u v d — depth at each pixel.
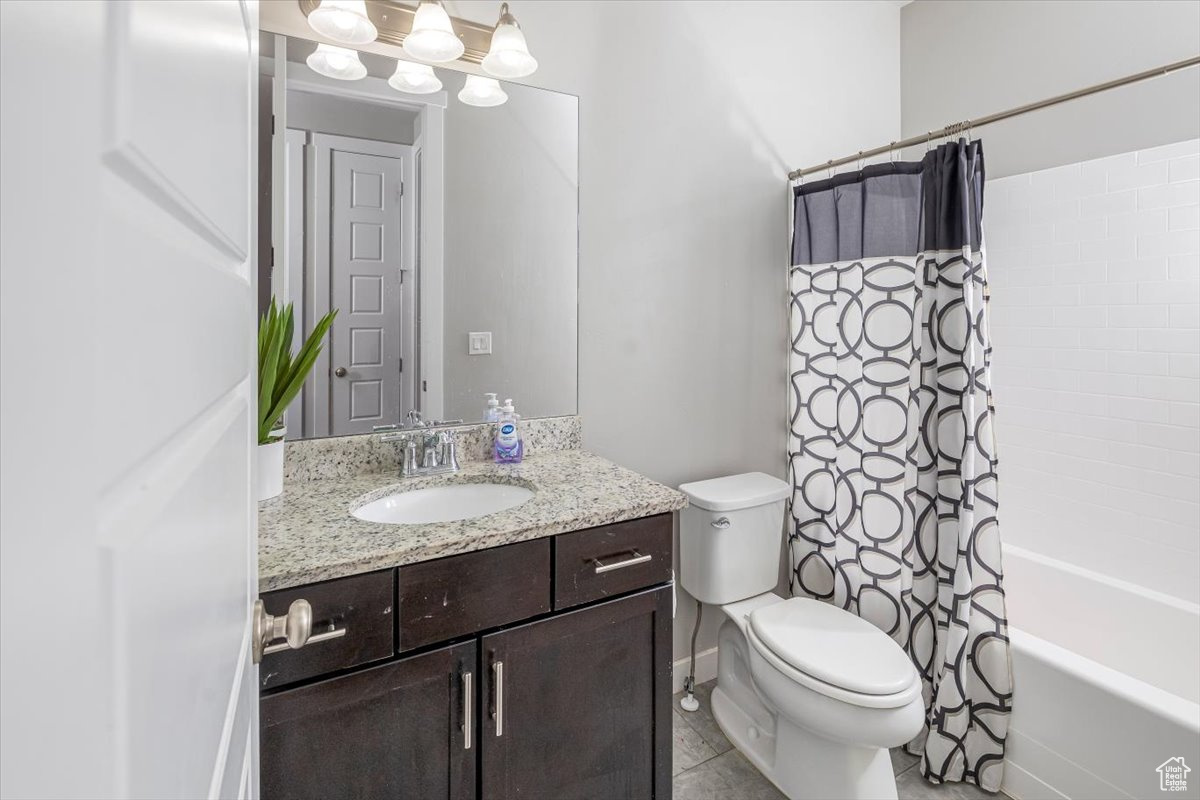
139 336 0.23
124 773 0.22
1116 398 2.05
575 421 1.85
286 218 1.44
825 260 2.06
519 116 1.72
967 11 2.38
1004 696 1.64
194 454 0.33
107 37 0.19
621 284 1.92
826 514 2.09
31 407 0.16
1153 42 1.91
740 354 2.19
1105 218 2.04
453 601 1.12
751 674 1.69
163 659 0.27
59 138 0.16
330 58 1.48
